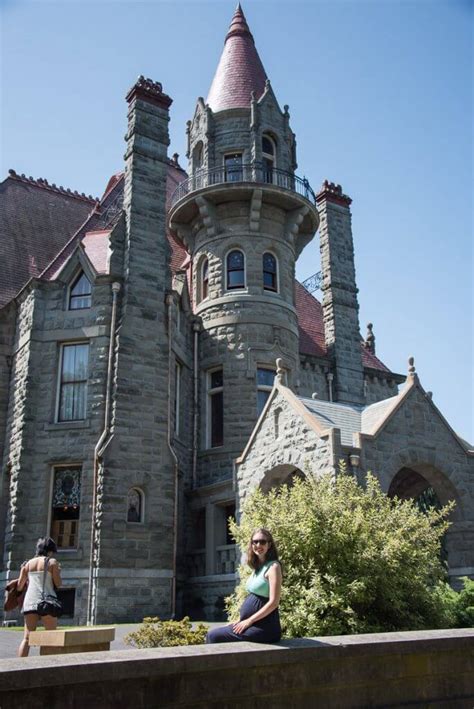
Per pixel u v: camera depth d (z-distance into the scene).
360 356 34.22
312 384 32.28
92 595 21.09
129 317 24.36
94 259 25.94
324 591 11.28
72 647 8.16
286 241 30.12
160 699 6.11
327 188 36.66
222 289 29.00
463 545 19.08
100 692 5.79
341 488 13.34
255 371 27.70
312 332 35.06
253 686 6.67
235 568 22.41
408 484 22.66
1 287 28.08
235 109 30.83
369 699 7.40
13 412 24.55
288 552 11.84
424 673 7.88
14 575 21.81
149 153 27.09
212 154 30.52
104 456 22.41
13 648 13.79
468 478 19.70
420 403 19.62
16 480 22.95
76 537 22.27
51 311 24.95
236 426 26.83
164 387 24.38
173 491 23.41
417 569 12.32
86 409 23.47
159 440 23.66
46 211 33.16
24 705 5.39
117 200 32.16
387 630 11.42
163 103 28.27
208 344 28.45
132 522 22.41
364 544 11.98
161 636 11.65
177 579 23.97
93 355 24.00
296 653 6.96
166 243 26.31
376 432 18.28
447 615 12.40
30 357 24.25
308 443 18.44
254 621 7.25
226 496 23.80
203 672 6.39
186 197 29.67
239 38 34.12
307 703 6.98
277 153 31.00
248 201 29.64
